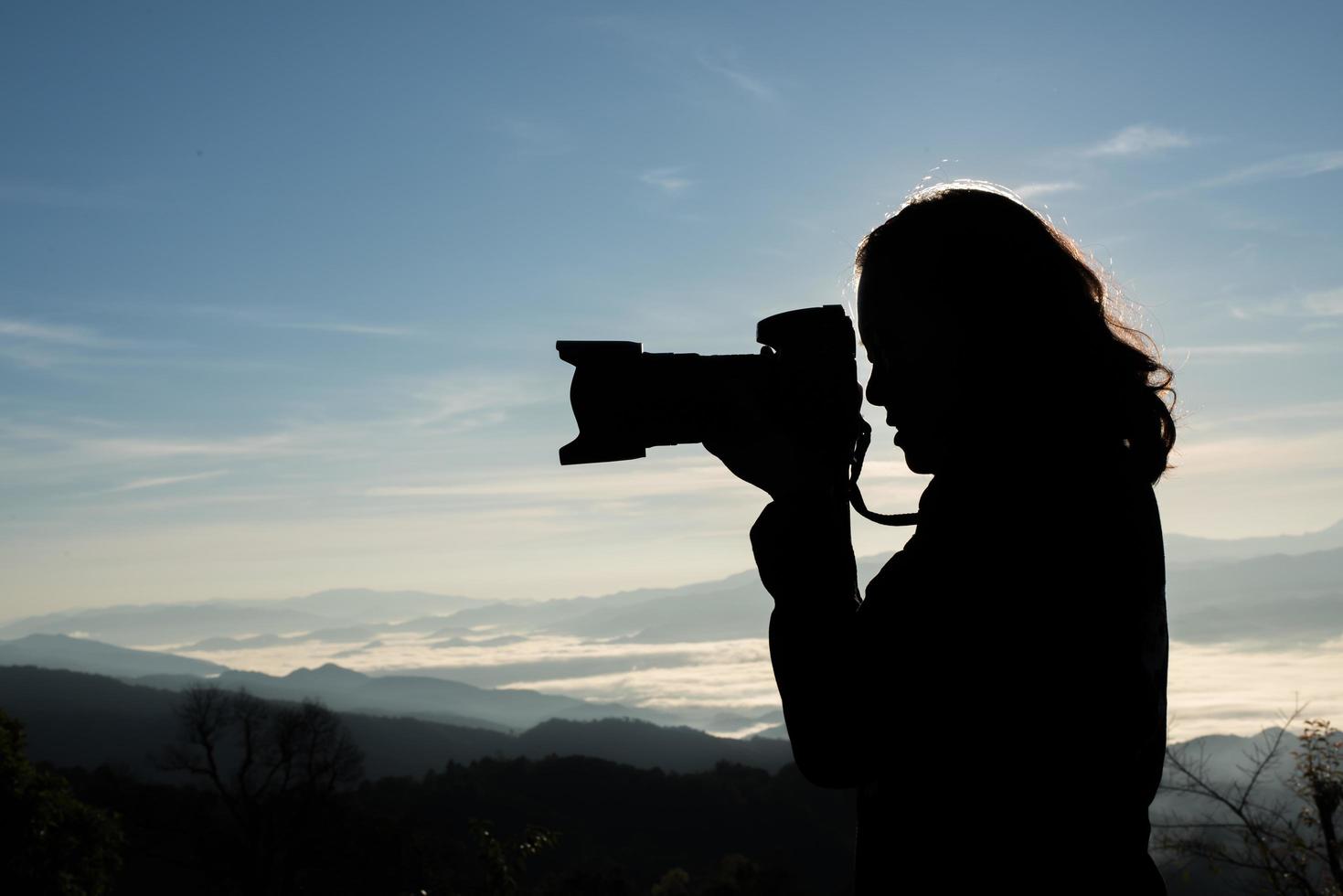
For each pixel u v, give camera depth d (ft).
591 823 266.36
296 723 135.95
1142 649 3.05
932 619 2.97
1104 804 2.94
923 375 3.34
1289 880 20.95
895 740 3.06
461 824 225.15
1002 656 2.88
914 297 3.31
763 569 3.48
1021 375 3.19
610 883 157.38
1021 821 2.87
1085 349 3.27
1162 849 22.17
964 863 2.90
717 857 227.20
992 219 3.33
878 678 3.05
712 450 3.72
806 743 3.13
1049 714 2.86
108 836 74.95
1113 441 3.25
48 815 71.36
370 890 113.70
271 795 131.03
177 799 137.28
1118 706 2.94
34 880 70.18
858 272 3.59
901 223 3.43
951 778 2.93
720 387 3.66
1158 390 3.68
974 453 3.18
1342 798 21.12
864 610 3.22
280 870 126.41
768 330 3.75
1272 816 21.65
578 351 3.78
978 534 2.99
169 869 128.06
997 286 3.22
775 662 3.28
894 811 3.08
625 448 3.73
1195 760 23.39
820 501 3.55
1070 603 2.90
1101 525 3.01
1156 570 3.21
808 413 3.63
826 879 197.98
